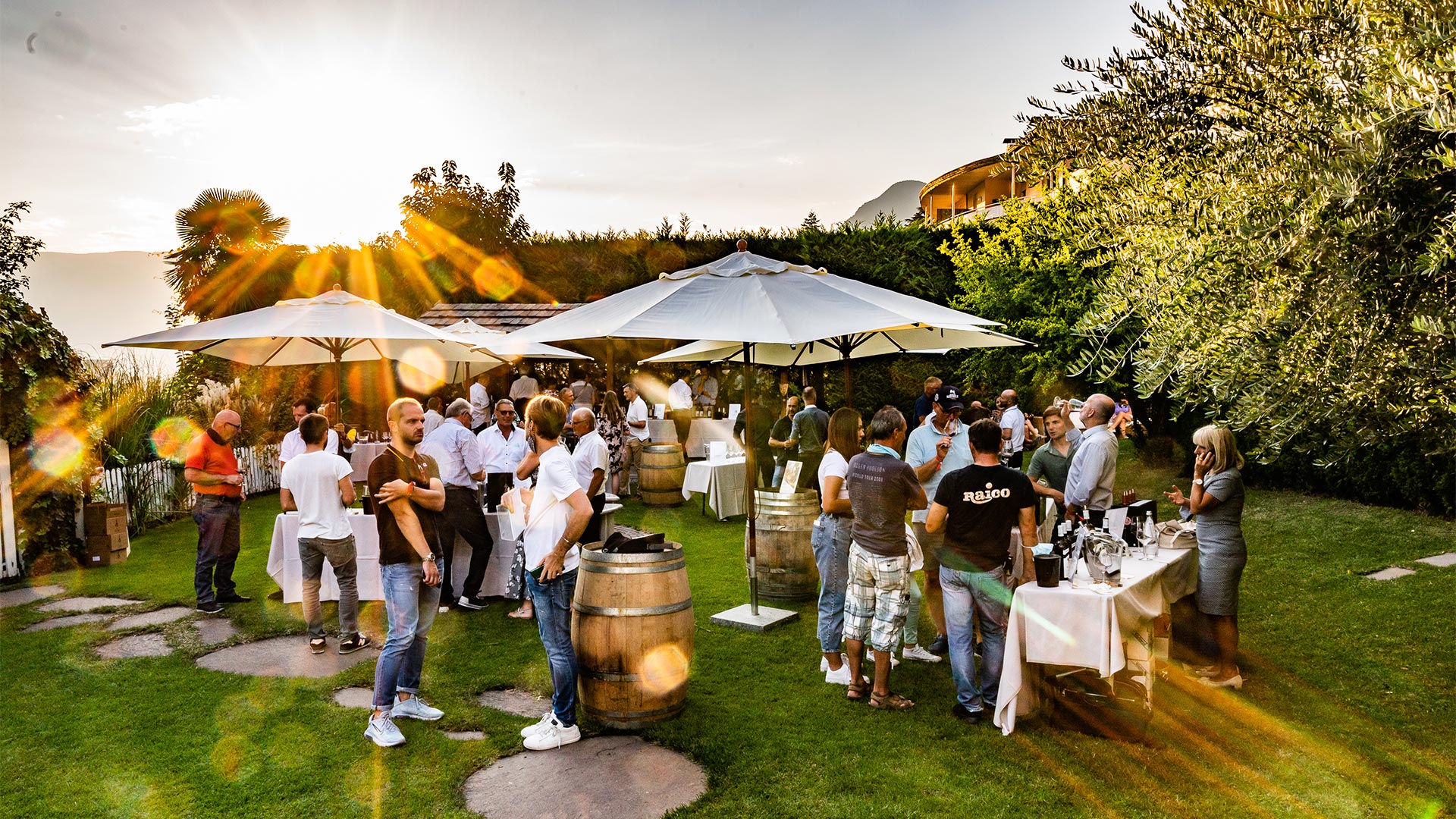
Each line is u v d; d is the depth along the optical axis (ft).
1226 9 13.58
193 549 36.37
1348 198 10.85
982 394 54.90
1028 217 42.55
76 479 32.89
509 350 23.58
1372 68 11.79
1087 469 20.84
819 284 23.94
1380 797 14.82
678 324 20.84
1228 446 19.20
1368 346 11.45
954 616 18.07
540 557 16.94
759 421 55.47
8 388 30.19
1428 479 33.37
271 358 41.52
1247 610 25.08
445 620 25.67
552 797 15.16
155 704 19.27
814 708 18.89
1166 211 14.17
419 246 87.81
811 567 26.91
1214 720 17.95
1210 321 13.30
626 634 17.63
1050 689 17.74
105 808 14.83
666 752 16.93
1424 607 24.49
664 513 42.39
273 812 14.69
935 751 16.70
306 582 22.91
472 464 26.05
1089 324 15.57
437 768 16.19
